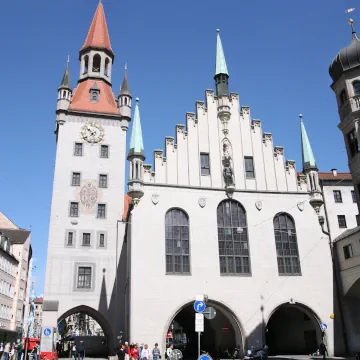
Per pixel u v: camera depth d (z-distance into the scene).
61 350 61.66
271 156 39.84
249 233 36.97
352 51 37.03
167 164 37.41
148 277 33.81
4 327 62.56
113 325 46.44
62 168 51.78
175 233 35.75
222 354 39.81
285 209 38.31
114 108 56.81
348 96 36.75
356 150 36.09
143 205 35.66
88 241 49.47
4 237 63.25
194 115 39.62
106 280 48.19
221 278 35.09
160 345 32.34
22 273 74.31
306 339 38.50
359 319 35.62
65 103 54.50
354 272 34.66
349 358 32.38
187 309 43.09
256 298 35.09
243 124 40.38
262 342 33.84
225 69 41.81
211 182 37.88
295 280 36.19
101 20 65.19
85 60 62.12
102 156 53.72
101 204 51.41
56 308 41.91
